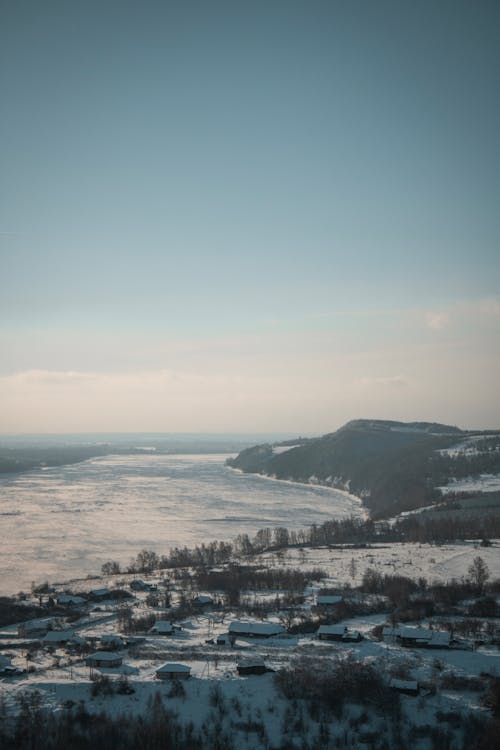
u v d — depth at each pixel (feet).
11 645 423.23
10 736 276.82
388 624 440.45
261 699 317.42
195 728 288.30
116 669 361.71
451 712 299.38
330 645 401.90
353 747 275.80
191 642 419.33
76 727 287.07
